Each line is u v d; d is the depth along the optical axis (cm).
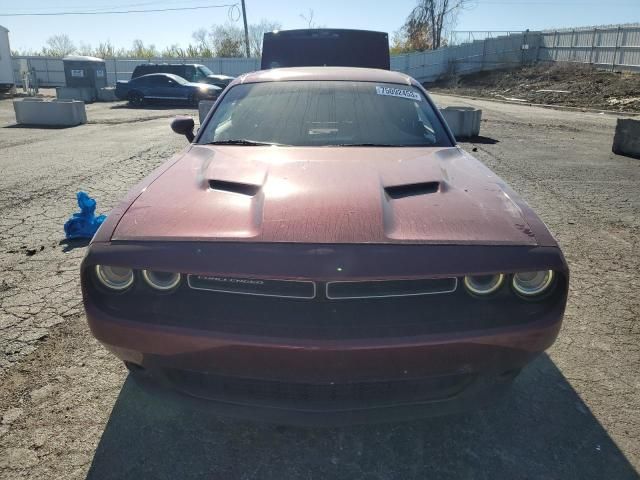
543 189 648
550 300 187
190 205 207
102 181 675
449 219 197
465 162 271
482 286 183
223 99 335
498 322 181
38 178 688
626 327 312
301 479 197
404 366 176
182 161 268
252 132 299
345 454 210
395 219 195
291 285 178
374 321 176
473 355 179
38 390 244
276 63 855
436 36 4350
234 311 181
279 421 189
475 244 184
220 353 177
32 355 272
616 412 235
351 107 314
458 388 193
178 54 4278
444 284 182
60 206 557
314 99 320
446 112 1079
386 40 842
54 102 1332
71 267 391
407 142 293
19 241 448
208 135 305
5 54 2627
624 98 1889
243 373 179
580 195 621
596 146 999
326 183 218
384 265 174
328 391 185
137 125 1366
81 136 1125
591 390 251
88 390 245
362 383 184
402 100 326
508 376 199
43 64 3550
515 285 185
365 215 192
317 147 278
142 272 187
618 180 702
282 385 185
